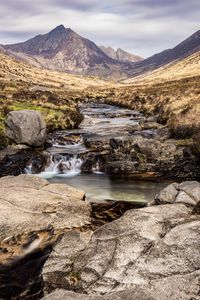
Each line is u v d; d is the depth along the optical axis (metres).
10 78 172.88
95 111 78.56
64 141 41.50
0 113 44.56
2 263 15.55
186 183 20.42
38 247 16.66
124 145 35.19
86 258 13.24
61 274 12.89
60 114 50.91
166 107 59.28
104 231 14.53
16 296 13.70
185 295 10.36
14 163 33.97
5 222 17.55
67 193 21.56
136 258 12.50
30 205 19.30
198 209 15.70
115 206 22.45
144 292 9.52
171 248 12.55
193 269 11.45
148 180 30.33
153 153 33.31
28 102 57.50
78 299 9.10
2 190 20.94
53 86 173.25
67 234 15.12
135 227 14.30
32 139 37.62
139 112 74.69
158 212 15.60
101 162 34.34
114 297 9.19
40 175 33.38
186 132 38.22
